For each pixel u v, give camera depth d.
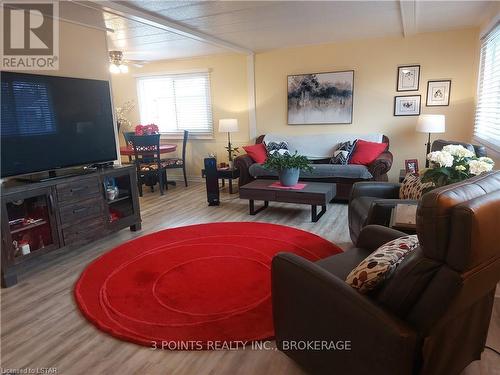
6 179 2.94
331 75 5.26
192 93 6.27
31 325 2.18
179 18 3.58
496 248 1.14
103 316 2.21
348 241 3.34
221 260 2.97
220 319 2.13
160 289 2.52
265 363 1.79
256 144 5.65
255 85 5.79
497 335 1.93
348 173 4.54
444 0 3.25
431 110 4.86
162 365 1.79
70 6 2.99
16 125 2.82
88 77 3.56
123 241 3.58
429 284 1.15
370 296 1.41
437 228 1.07
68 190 3.12
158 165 5.54
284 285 1.61
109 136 3.71
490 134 3.69
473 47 4.49
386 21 3.96
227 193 5.54
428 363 1.20
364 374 1.30
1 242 2.63
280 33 4.44
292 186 4.09
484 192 1.19
